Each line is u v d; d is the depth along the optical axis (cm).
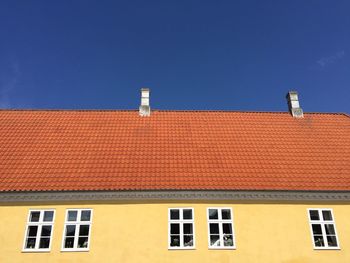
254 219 1984
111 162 2167
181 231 1948
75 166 2123
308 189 2023
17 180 2003
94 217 1944
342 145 2406
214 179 2066
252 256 1917
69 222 1936
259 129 2561
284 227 1978
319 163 2236
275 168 2178
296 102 2805
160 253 1897
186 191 1988
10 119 2569
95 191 1959
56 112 2694
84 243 1927
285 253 1933
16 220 1916
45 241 1922
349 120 2705
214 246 1930
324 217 2033
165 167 2144
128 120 2620
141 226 1939
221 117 2703
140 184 2005
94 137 2394
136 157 2219
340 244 1964
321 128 2597
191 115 2722
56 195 1956
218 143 2386
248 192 2006
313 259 1931
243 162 2216
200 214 1977
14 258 1855
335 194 2036
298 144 2409
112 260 1877
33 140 2338
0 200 1938
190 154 2267
